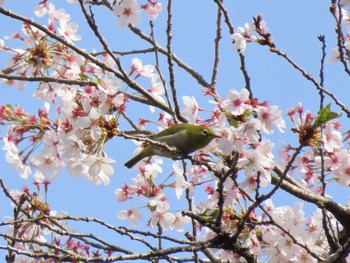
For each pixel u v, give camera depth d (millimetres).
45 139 11836
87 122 10703
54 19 13820
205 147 11570
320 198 12281
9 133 12195
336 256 10805
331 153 12273
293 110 10633
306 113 9766
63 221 12805
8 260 11867
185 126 11547
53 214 12812
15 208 11891
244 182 10695
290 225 11438
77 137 11203
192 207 11992
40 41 13430
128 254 11000
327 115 9273
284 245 11430
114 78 11406
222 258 11969
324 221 11344
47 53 13383
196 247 10523
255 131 10141
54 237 12742
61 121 12188
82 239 11484
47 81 12891
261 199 10141
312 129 9422
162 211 12109
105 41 12430
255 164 10188
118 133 10539
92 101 11211
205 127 11398
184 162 12195
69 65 13516
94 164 11070
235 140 10102
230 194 10984
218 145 10070
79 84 12758
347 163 12211
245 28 11922
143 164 12891
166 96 12930
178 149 11547
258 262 11383
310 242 11797
